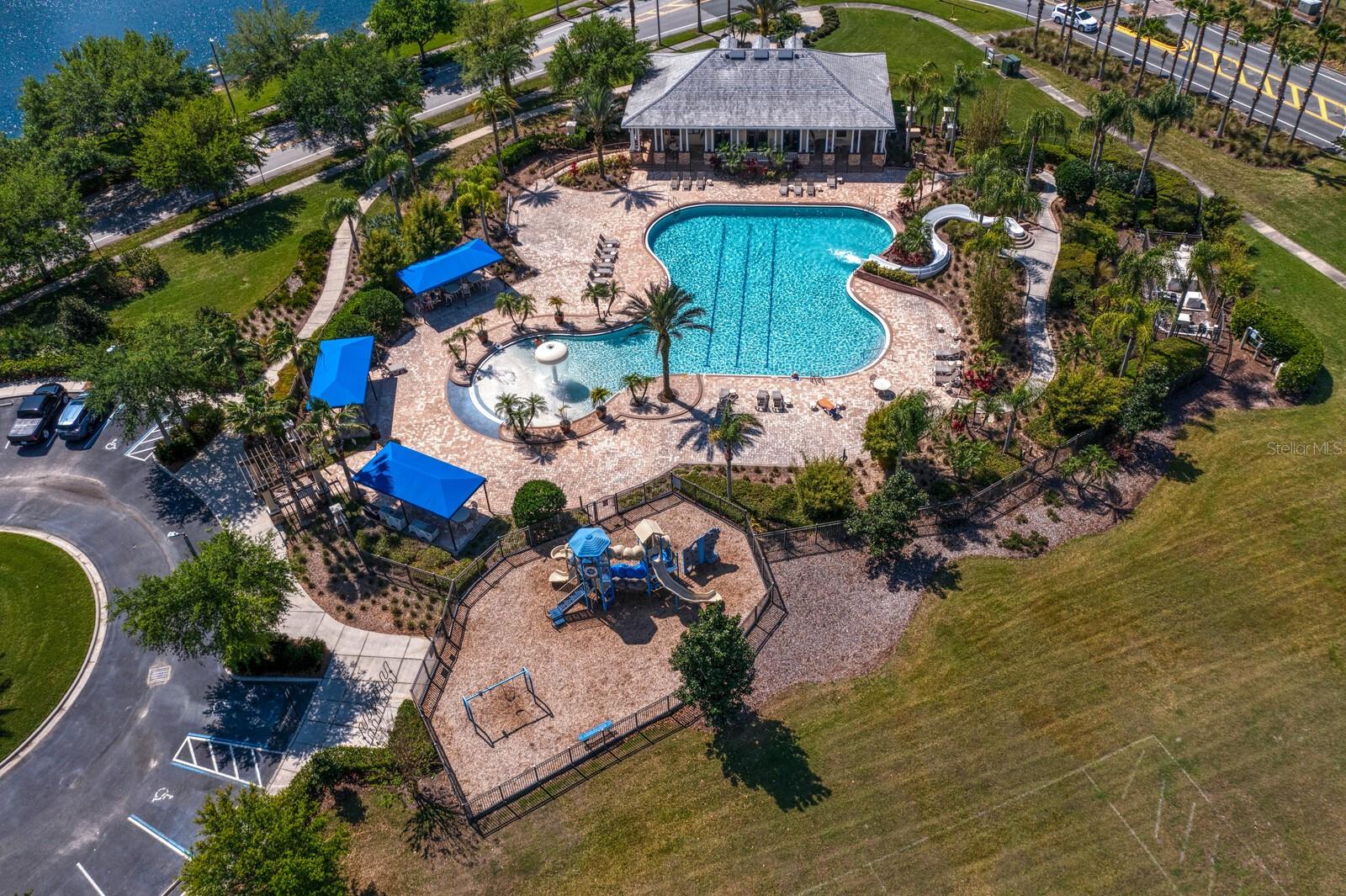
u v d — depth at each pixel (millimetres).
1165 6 109125
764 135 84938
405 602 46531
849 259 72125
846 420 56312
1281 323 57969
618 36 90750
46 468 56125
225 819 32438
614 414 57844
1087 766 38375
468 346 63875
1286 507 49125
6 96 134625
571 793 38438
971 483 51156
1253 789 37312
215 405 59344
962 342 61938
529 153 86562
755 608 44719
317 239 75562
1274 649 42438
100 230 81750
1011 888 34656
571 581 46344
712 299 68188
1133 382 55312
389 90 89000
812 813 37281
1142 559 46938
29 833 38125
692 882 35344
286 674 43656
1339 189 74250
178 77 92688
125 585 48438
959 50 103125
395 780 38844
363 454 55562
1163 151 81875
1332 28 74438
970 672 42125
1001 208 64938
